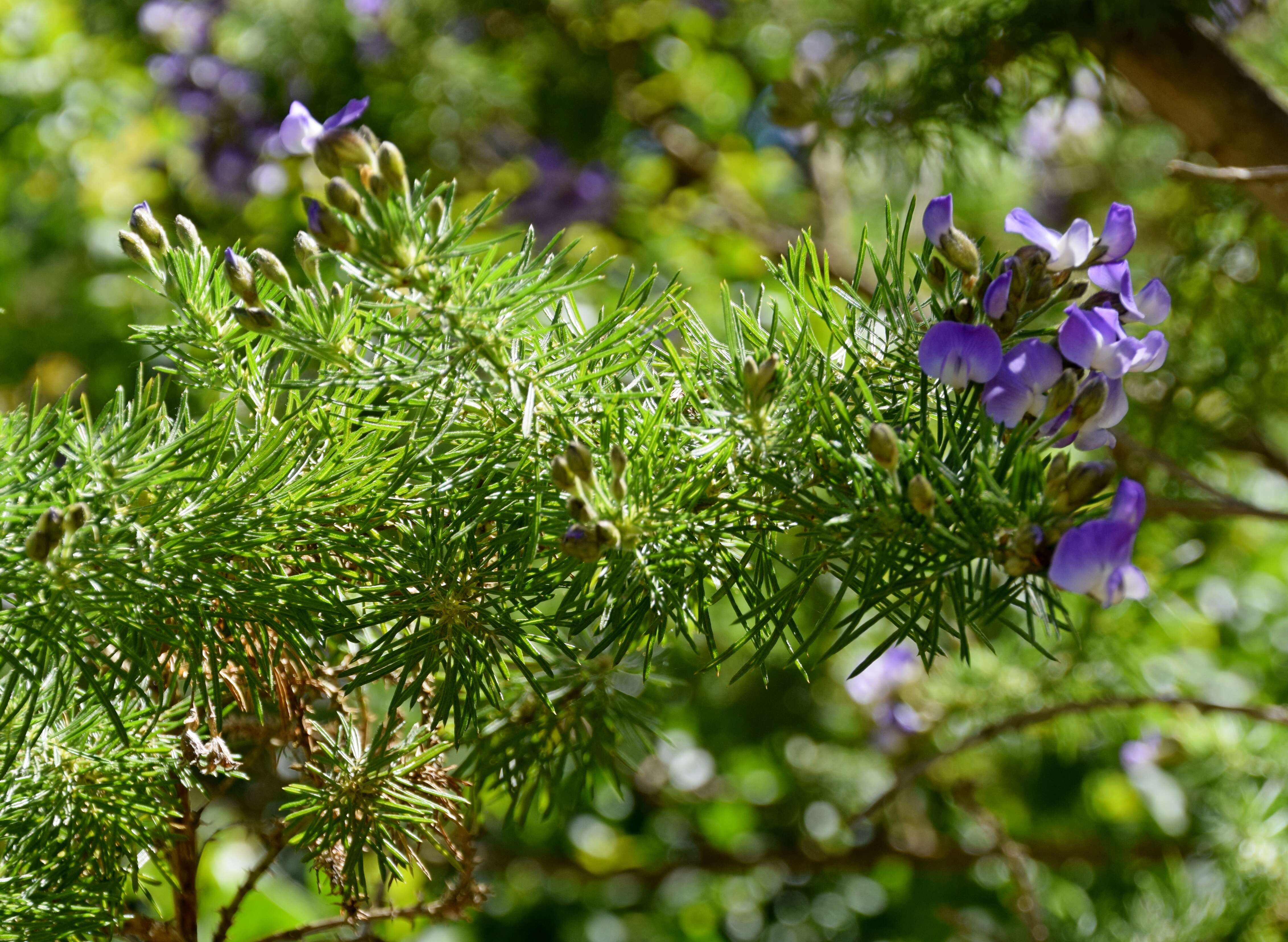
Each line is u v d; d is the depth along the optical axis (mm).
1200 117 891
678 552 585
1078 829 1356
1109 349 570
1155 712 1018
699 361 601
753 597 592
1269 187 872
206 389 607
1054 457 562
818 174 1528
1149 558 1146
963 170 1119
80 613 570
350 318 589
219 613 585
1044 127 1392
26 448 571
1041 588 573
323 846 606
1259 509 898
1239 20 982
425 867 637
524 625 599
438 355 586
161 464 576
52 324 1488
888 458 563
